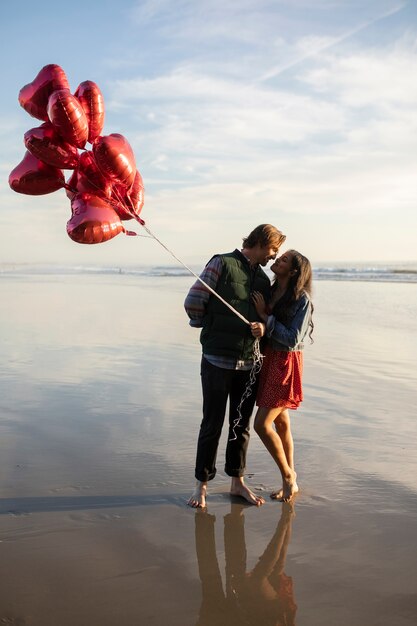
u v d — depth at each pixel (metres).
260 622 2.64
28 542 3.33
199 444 3.96
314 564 3.15
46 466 4.46
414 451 4.85
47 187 4.11
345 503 3.91
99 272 40.62
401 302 16.81
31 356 8.59
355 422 5.64
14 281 27.38
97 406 6.05
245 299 3.98
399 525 3.58
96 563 3.12
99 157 3.86
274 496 4.01
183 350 9.14
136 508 3.81
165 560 3.18
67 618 2.64
